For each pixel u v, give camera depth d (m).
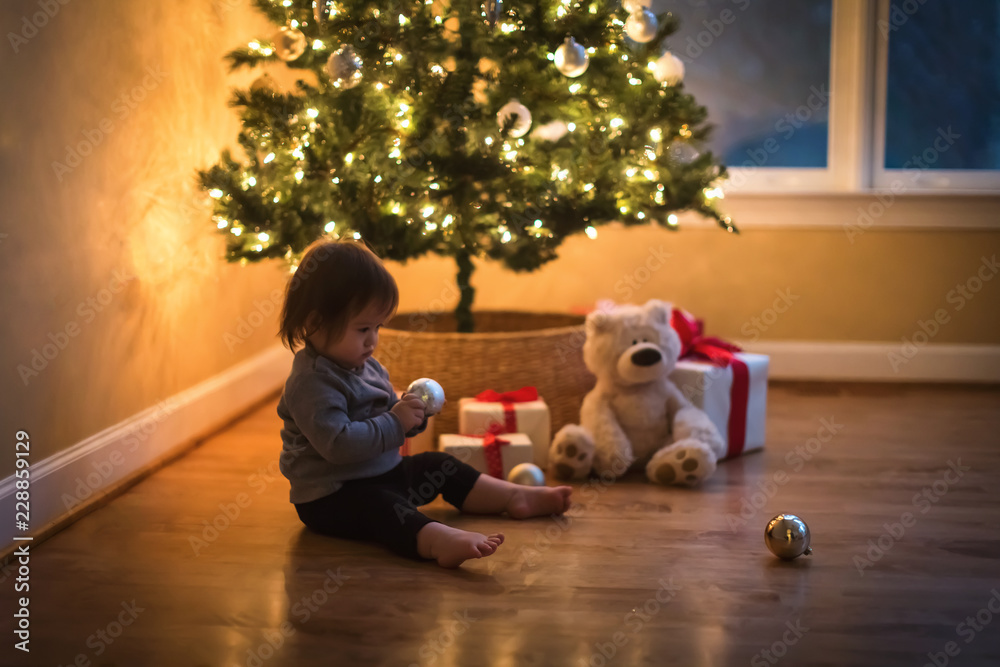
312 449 1.63
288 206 1.85
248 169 1.89
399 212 1.91
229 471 2.07
